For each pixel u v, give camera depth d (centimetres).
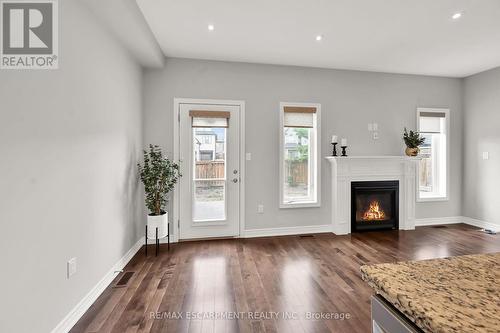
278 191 414
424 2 250
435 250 346
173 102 381
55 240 178
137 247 348
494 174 438
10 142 143
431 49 359
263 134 408
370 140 448
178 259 318
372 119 448
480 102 457
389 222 443
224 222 398
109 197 264
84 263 215
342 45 345
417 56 383
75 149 203
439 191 488
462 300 63
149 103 376
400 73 456
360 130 443
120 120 291
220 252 341
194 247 361
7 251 140
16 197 146
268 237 407
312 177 434
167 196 382
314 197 430
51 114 176
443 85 477
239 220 404
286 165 425
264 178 410
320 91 427
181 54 371
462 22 288
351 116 440
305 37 322
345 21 285
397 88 457
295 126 421
